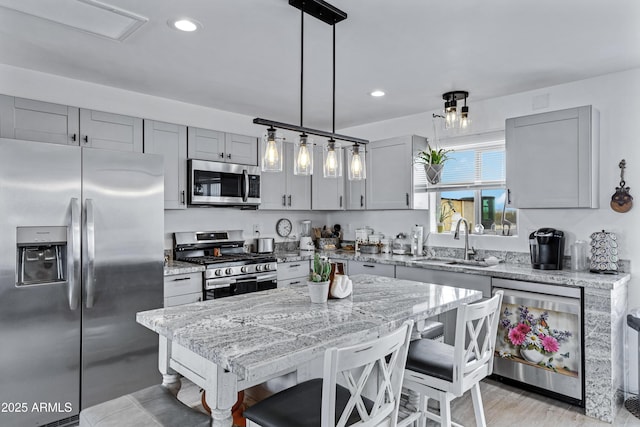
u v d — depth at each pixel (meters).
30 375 2.36
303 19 2.05
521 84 3.21
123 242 2.73
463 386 1.80
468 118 3.64
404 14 2.09
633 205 2.87
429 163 3.76
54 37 2.37
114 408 1.60
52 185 2.42
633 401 2.78
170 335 1.59
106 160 2.66
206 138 3.76
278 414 1.44
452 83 3.20
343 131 4.96
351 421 1.39
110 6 2.00
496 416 2.59
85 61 2.75
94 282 2.59
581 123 2.87
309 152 2.08
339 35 2.34
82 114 2.99
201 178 3.64
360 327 1.63
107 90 3.29
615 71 2.93
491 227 3.76
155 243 2.90
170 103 3.68
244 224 4.45
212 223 4.17
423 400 2.20
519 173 3.17
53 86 3.02
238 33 2.31
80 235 2.54
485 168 3.76
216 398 1.46
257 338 1.49
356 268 4.11
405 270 3.64
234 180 3.92
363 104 3.81
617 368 2.68
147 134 3.35
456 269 3.25
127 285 2.75
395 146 4.07
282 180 4.49
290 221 4.93
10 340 2.28
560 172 2.96
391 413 1.48
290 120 4.45
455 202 4.04
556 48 2.52
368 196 4.34
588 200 2.84
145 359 2.84
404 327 1.45
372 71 2.93
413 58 2.68
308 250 4.72
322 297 2.04
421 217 4.21
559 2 1.97
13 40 2.41
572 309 2.65
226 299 2.14
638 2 1.96
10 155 2.28
